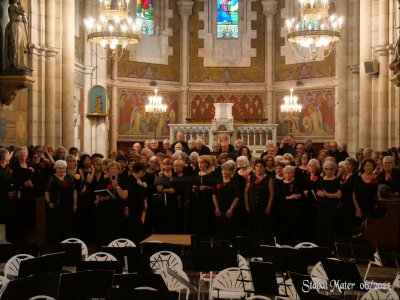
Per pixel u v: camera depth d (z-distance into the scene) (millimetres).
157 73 32469
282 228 13797
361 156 17750
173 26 33156
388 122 21141
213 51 33531
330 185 13391
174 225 13977
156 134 32188
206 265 9352
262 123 31844
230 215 13117
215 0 33625
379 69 21344
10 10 17125
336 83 29750
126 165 15211
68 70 22125
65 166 13883
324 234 13367
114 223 13438
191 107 33281
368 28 22375
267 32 33094
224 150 18031
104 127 27734
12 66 17016
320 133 30781
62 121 22016
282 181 13852
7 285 7266
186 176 13664
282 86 32531
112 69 30453
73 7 22234
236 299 10461
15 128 19047
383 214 13102
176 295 6754
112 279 7625
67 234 13828
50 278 7723
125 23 20547
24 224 14734
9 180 13695
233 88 33250
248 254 10703
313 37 20062
